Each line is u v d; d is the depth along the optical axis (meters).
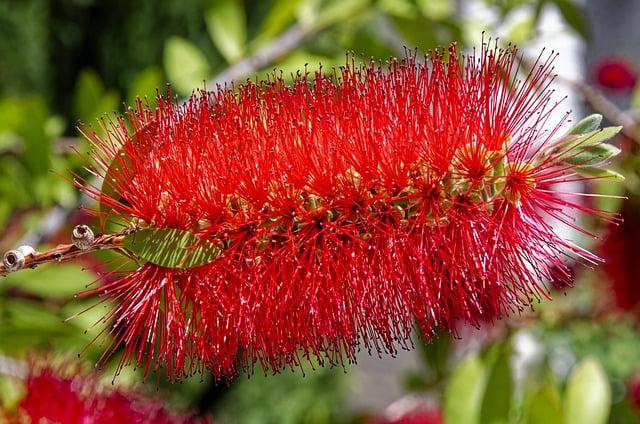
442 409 0.52
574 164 0.34
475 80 0.34
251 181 0.34
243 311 0.35
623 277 0.53
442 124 0.34
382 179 0.34
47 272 0.48
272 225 0.35
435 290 0.35
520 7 0.56
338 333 0.35
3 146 0.52
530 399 0.47
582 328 0.64
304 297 0.35
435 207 0.34
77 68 1.00
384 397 1.14
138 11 0.97
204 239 0.35
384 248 0.35
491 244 0.34
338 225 0.35
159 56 0.98
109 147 0.35
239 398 1.07
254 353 0.35
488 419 0.47
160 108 0.35
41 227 0.48
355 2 0.52
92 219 0.45
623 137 0.50
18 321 0.45
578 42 0.94
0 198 0.52
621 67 0.65
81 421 0.39
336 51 0.53
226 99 0.35
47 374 0.40
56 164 0.50
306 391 1.07
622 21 1.03
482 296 0.35
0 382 0.43
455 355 0.59
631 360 0.71
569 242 0.38
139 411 0.41
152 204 0.35
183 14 0.96
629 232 0.52
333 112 0.35
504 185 0.34
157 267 0.35
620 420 0.54
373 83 0.35
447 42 0.54
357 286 0.35
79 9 0.97
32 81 0.96
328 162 0.34
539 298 0.35
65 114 0.99
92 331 0.46
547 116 0.34
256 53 0.51
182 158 0.35
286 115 0.35
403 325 0.35
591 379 0.47
